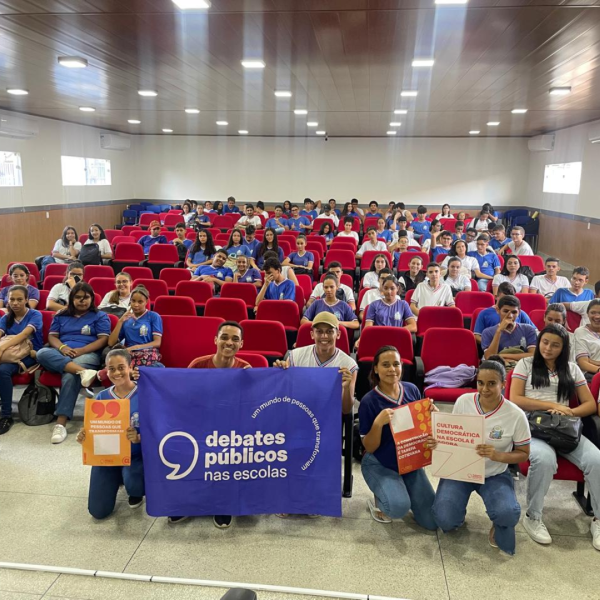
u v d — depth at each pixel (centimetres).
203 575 244
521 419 264
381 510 279
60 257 831
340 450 271
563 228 1257
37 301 534
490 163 1526
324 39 514
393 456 280
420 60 591
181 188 1641
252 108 1006
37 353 399
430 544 269
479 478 255
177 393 265
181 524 282
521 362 323
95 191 1431
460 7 417
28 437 380
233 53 577
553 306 390
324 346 308
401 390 287
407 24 462
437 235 963
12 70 685
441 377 392
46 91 847
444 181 1553
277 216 1248
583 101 856
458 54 562
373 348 416
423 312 479
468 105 916
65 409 384
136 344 415
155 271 809
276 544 267
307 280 652
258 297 570
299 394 270
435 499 272
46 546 263
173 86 789
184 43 538
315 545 267
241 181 1620
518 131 1352
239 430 268
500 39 502
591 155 1107
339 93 822
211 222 1291
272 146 1593
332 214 1344
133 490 285
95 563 251
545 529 275
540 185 1425
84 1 418
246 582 239
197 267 741
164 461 265
